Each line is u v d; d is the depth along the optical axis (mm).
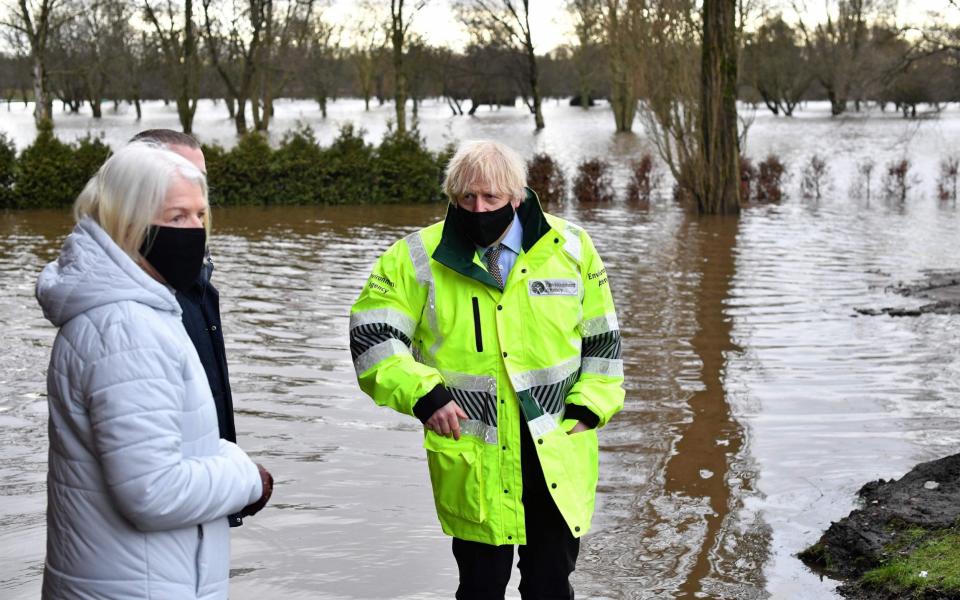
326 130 58812
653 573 4551
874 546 4609
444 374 3469
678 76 21922
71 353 2430
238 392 7461
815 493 5547
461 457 3410
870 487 5465
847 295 11766
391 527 5070
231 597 4266
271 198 23469
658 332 9711
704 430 6680
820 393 7547
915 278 13055
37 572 4523
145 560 2461
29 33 41781
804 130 55062
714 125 21297
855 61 27812
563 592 3523
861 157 37344
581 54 71875
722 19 21031
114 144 41344
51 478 2520
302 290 11914
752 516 5234
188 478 2445
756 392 7582
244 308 10703
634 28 23094
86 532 2459
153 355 2428
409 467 5980
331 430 6641
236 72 60562
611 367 3627
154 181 2490
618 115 56844
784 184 28172
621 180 29891
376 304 3486
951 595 4023
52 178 21781
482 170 3336
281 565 4598
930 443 6391
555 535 3486
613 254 15352
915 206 23031
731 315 10555
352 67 80688
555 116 80750
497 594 3527
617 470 5938
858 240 17047
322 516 5195
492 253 3492
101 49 63062
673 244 16562
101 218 2504
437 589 4387
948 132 51656
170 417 2434
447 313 3455
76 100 80125
